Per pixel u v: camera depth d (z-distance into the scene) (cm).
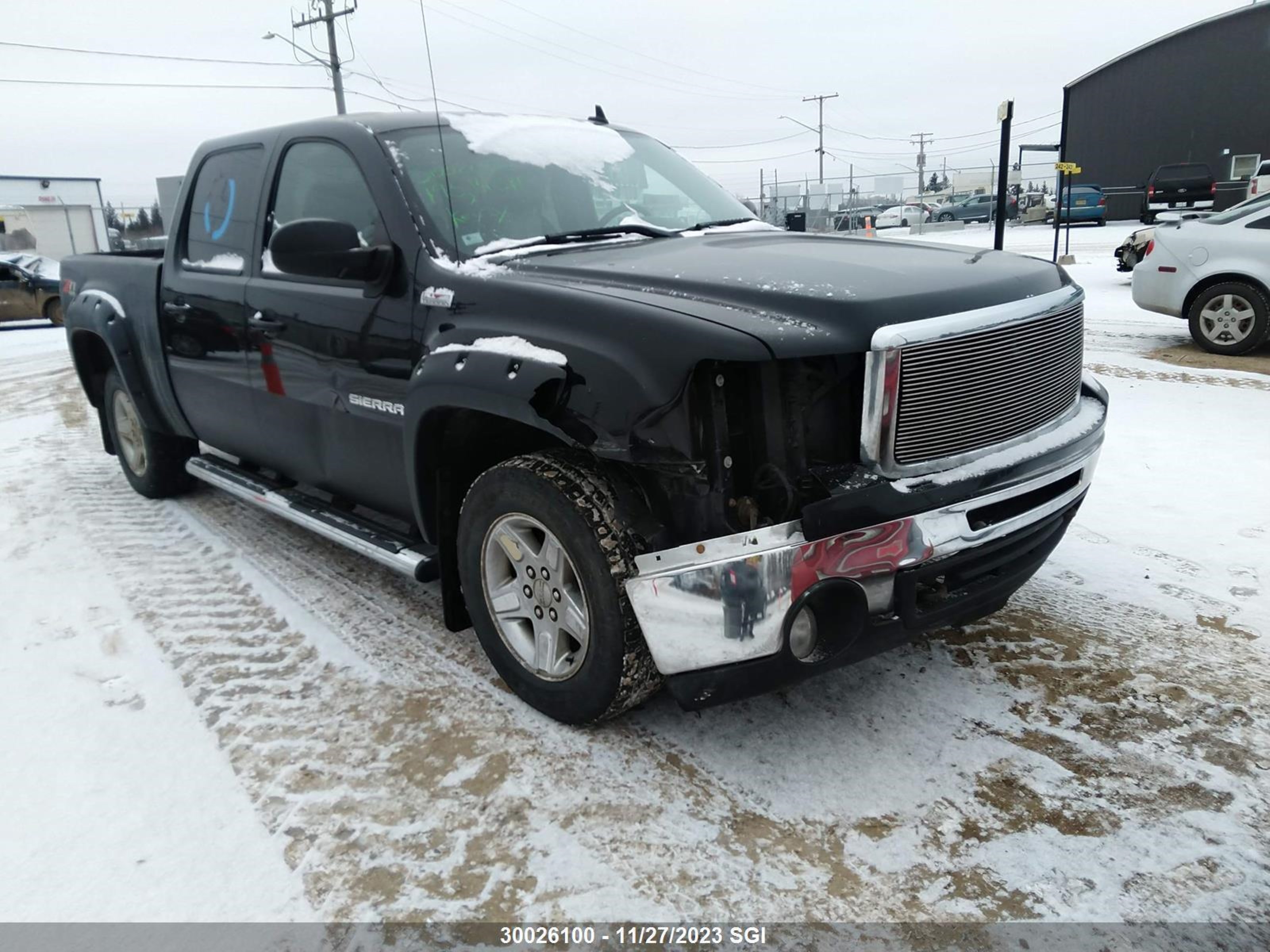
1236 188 1991
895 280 233
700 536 219
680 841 217
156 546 428
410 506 307
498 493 254
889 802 228
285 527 451
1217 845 210
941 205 3409
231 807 234
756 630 211
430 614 344
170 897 204
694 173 401
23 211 2858
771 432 217
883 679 285
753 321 213
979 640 307
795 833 218
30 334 1514
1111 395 650
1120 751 245
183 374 416
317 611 349
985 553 235
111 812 233
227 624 340
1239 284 772
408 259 286
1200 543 380
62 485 543
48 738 267
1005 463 235
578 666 249
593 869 208
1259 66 2733
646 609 221
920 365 218
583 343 226
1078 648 299
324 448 339
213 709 280
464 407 251
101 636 333
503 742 258
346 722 271
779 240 312
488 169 321
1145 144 3003
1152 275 830
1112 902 194
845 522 211
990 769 239
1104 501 437
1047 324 248
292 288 332
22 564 408
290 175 348
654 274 246
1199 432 545
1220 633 306
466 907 198
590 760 249
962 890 199
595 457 240
